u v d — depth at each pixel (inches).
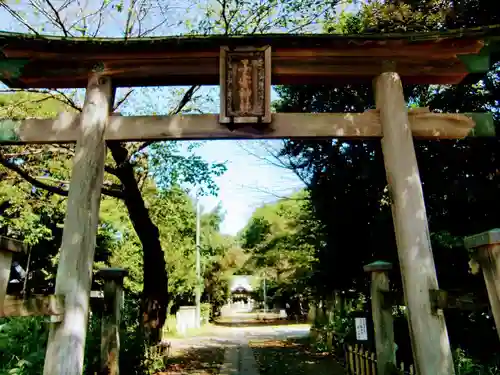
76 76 175.0
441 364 134.4
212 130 165.3
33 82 179.0
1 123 164.6
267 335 736.3
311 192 379.9
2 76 175.0
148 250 334.3
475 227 245.8
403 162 160.1
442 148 257.6
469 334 239.0
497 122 235.8
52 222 579.8
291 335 722.8
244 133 165.0
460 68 178.5
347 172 335.3
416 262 146.7
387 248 304.7
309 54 173.8
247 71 167.6
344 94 337.1
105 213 571.2
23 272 639.8
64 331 136.6
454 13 273.4
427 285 143.3
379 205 335.6
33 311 124.6
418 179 158.4
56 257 588.7
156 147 350.3
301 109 369.7
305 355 448.8
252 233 993.5
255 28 317.4
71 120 165.9
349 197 343.9
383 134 168.6
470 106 267.9
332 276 392.8
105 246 623.2
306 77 178.9
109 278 235.1
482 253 107.7
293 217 624.1
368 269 218.1
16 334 211.0
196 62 174.9
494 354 216.5
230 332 828.0
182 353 485.1
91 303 230.8
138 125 166.4
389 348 203.8
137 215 315.0
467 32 166.4
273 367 381.7
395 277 295.1
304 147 364.8
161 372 343.6
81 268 144.9
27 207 437.1
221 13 305.3
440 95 278.4
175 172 355.9
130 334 317.1
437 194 271.6
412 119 170.9
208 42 167.0
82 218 150.4
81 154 158.6
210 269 1129.4
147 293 342.3
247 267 1286.9
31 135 163.3
